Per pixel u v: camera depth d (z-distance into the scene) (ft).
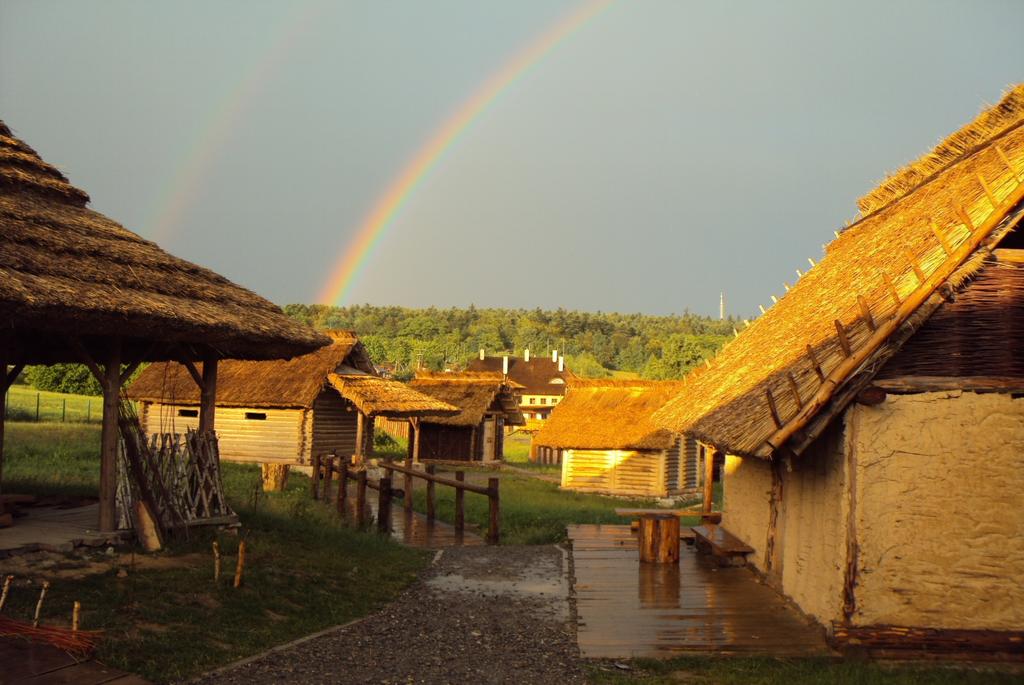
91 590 30.32
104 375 38.42
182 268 43.29
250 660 27.20
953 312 31.89
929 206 44.42
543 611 37.58
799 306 55.47
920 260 34.14
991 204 31.83
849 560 31.14
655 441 113.29
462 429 148.87
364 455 104.42
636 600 38.83
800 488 37.27
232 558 37.86
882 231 51.39
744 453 33.40
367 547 48.52
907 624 30.94
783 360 42.06
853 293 41.78
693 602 38.50
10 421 114.73
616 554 51.42
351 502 75.61
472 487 60.44
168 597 31.14
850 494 31.30
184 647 27.04
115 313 34.09
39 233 36.06
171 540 38.78
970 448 31.32
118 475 38.42
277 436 104.06
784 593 39.06
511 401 162.61
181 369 111.14
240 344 41.83
